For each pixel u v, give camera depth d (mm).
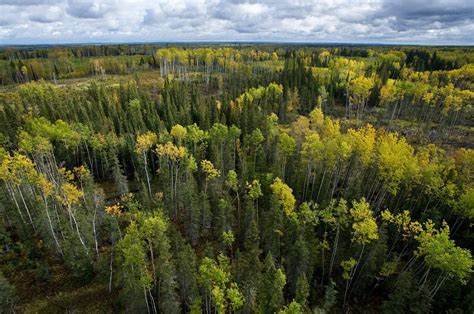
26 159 57594
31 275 51281
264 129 98750
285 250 54312
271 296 40969
